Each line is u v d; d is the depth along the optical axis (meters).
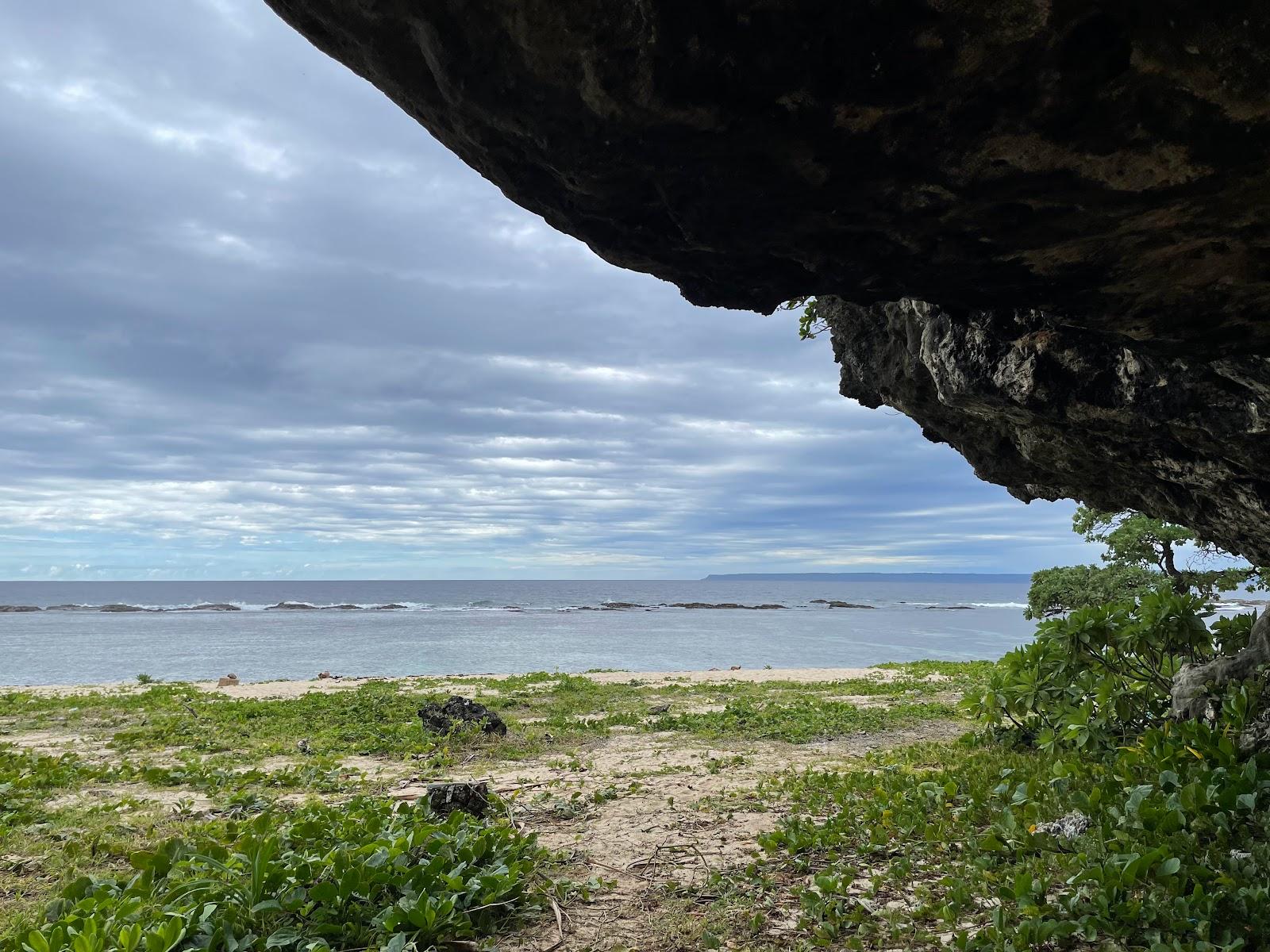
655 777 10.37
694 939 5.04
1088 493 10.26
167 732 13.16
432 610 92.56
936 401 10.05
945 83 3.03
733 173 3.55
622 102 3.16
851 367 11.23
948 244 4.15
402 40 3.24
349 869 5.11
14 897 5.57
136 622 61.66
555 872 6.34
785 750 12.37
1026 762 9.14
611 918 5.45
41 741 12.79
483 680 23.17
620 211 4.00
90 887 5.42
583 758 11.80
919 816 7.10
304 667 31.89
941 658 37.16
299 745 12.38
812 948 4.82
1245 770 6.11
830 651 41.50
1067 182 3.53
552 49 3.02
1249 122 3.10
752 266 4.52
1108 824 5.89
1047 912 4.74
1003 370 7.89
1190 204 3.69
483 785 8.17
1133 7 2.74
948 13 2.77
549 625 62.06
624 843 7.24
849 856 6.50
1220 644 9.36
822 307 11.20
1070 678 9.78
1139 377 6.97
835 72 3.02
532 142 3.50
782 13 2.84
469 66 3.19
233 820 7.52
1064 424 8.11
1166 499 9.12
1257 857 5.03
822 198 3.72
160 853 5.55
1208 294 4.69
